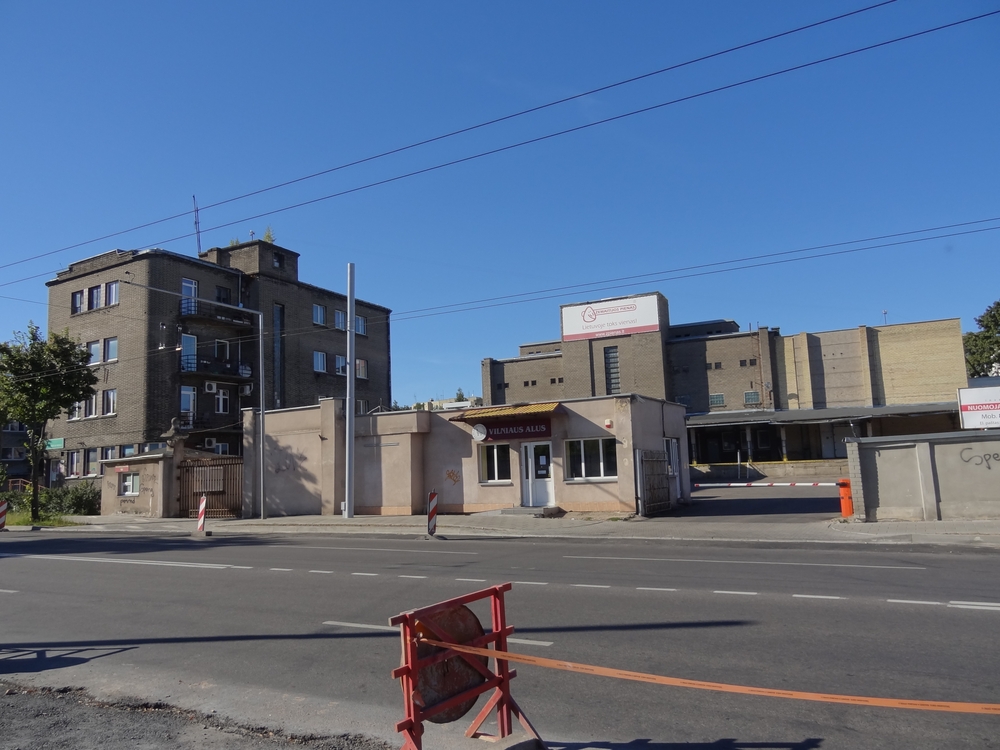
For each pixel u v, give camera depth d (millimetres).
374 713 5984
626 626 8344
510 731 5094
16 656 8125
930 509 18094
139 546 19891
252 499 30422
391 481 27469
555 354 57344
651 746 5062
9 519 33125
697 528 19484
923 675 6230
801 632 7785
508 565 13648
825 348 50125
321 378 49594
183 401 41125
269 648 8062
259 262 45594
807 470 41656
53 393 33500
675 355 53812
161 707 6348
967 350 57562
